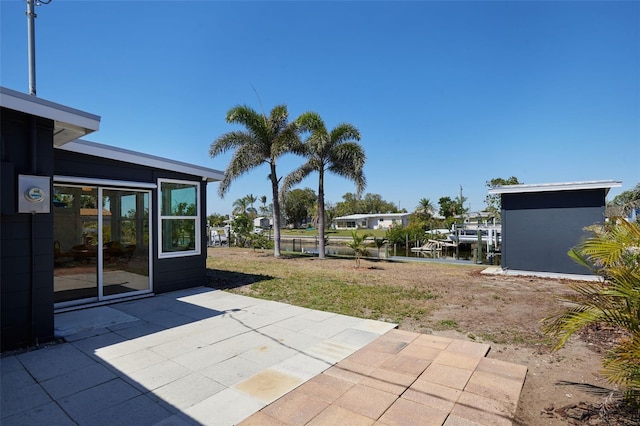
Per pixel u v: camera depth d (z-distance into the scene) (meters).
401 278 8.79
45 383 2.94
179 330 4.46
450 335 4.34
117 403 2.61
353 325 4.70
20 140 3.78
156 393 2.77
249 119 13.51
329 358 3.53
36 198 3.84
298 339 4.12
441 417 2.41
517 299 6.34
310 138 13.45
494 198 30.34
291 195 58.22
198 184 7.52
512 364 3.38
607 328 4.39
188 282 7.29
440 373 3.16
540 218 9.22
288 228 61.78
